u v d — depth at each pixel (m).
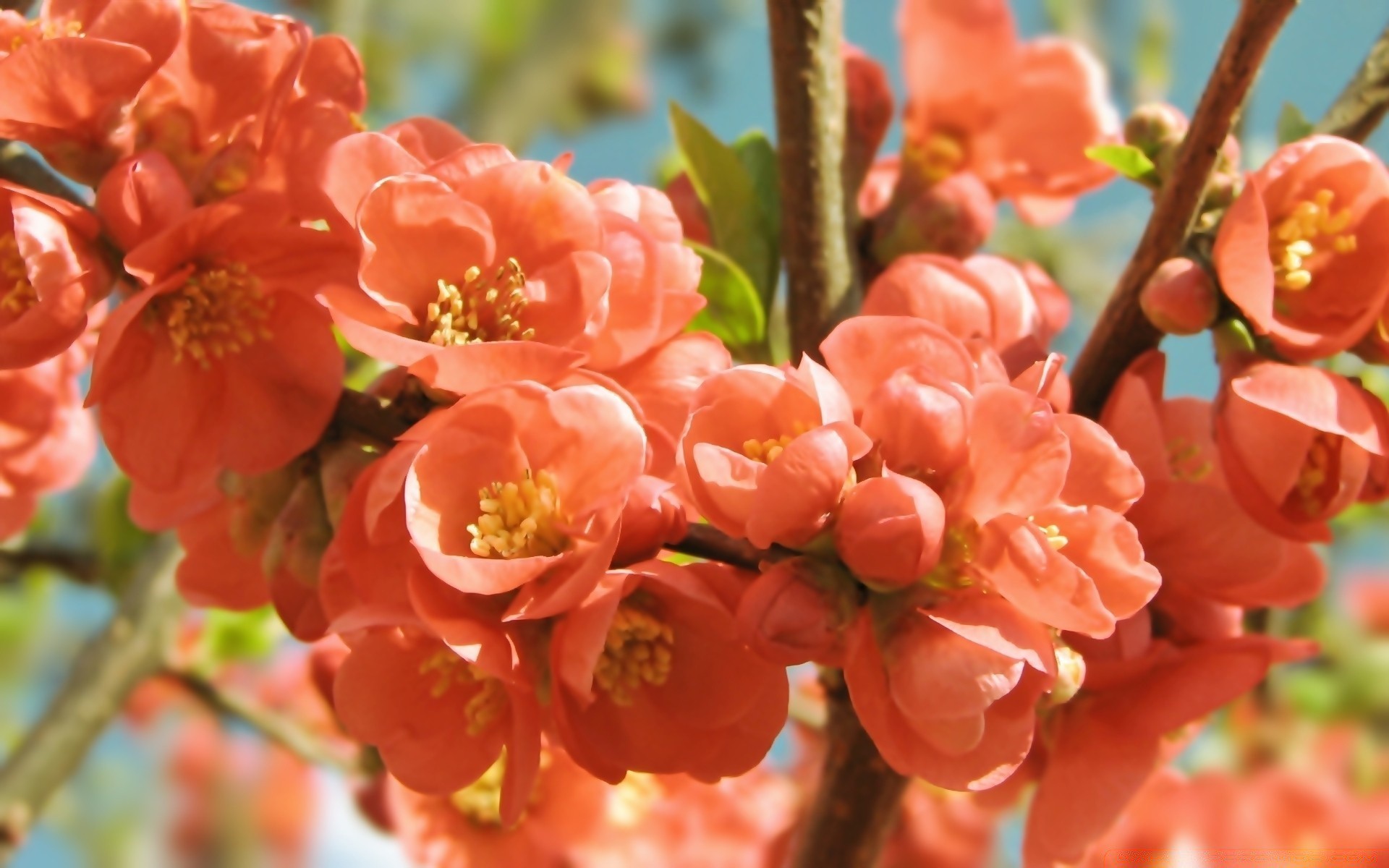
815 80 0.59
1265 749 0.78
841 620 0.49
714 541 0.51
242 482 0.53
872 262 0.62
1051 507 0.49
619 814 0.64
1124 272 0.54
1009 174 0.64
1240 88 0.52
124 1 0.52
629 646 0.51
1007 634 0.49
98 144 0.52
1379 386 0.69
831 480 0.49
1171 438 0.55
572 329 0.51
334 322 0.52
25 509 0.61
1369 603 0.82
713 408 0.50
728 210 0.61
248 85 0.54
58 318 0.51
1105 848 0.62
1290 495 0.53
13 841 0.66
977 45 0.63
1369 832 0.67
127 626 0.69
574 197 0.52
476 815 0.63
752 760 0.51
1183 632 0.54
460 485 0.50
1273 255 0.53
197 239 0.52
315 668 0.60
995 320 0.56
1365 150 0.52
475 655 0.49
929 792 0.73
